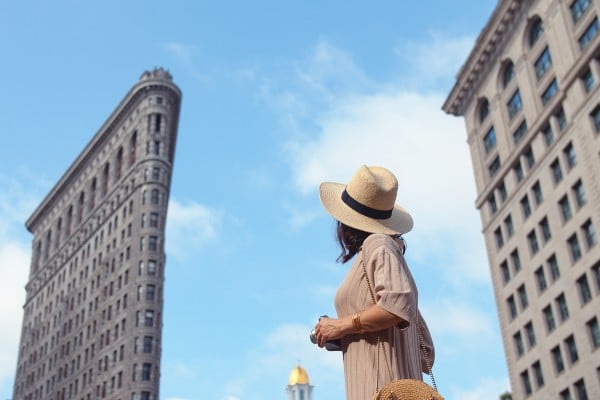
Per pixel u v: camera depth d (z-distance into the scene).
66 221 136.38
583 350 53.84
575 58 60.53
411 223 4.52
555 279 59.00
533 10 67.94
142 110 119.38
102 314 106.62
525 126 67.88
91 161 133.50
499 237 69.75
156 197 109.31
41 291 135.75
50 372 118.94
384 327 3.73
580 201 57.31
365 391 3.77
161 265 103.62
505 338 65.44
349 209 4.30
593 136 56.22
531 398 60.50
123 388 93.00
